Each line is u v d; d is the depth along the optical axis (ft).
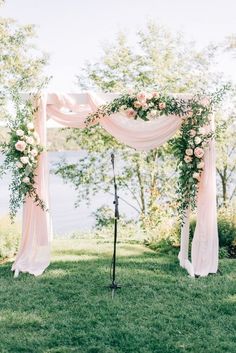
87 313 19.45
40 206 25.84
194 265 26.05
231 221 31.76
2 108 38.50
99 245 33.86
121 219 47.91
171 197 48.11
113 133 26.86
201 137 25.96
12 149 25.16
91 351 15.96
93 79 48.11
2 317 19.03
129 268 26.55
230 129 47.50
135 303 20.75
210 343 16.62
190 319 18.78
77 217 80.84
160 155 48.52
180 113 26.14
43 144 25.76
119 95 26.61
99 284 23.44
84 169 49.78
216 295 21.75
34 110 25.58
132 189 50.65
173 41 48.39
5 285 23.36
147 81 47.26
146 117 26.07
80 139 49.80
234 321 18.62
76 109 26.35
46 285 23.29
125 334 17.31
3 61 42.16
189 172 26.23
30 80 42.37
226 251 30.12
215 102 26.05
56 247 33.19
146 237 35.47
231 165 52.19
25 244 26.40
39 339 16.89
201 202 26.35
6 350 16.05
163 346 16.30
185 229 27.04
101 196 106.01
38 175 25.86
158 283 23.57
